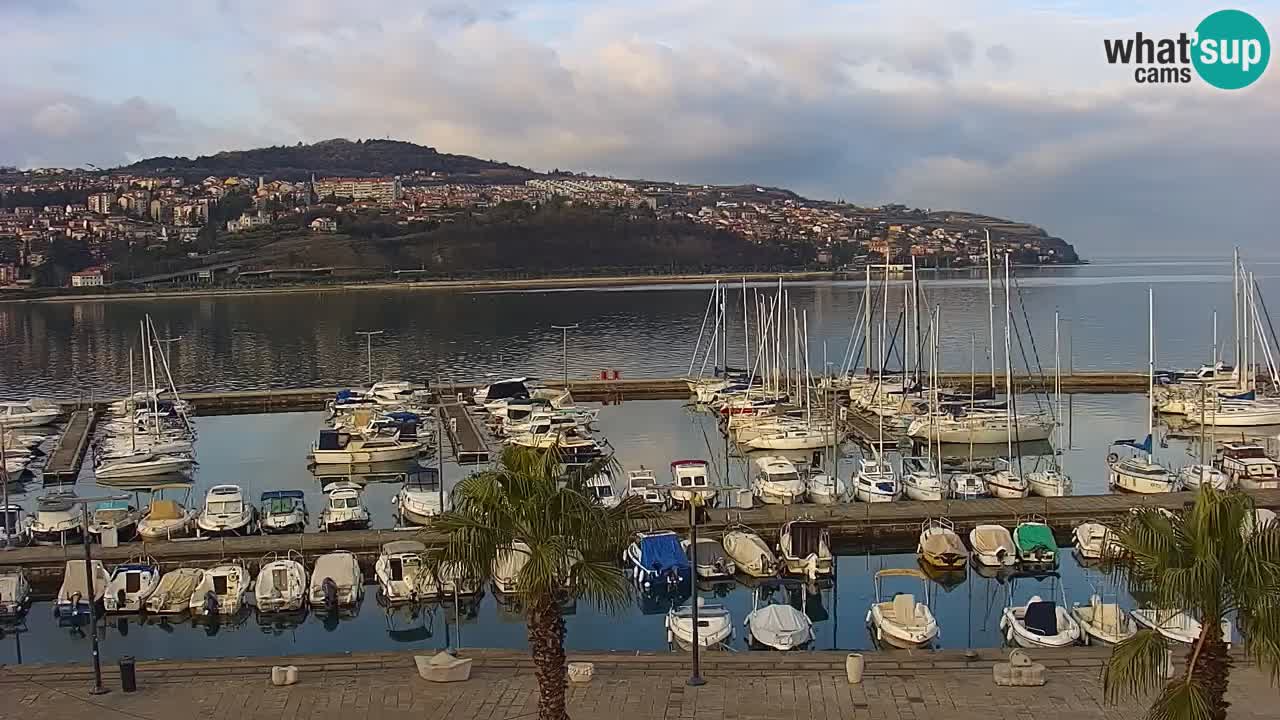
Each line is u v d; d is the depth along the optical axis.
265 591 39.12
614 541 18.31
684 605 39.62
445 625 38.59
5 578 39.94
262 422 89.56
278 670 27.09
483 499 17.80
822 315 187.38
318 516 54.19
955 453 70.50
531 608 18.62
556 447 19.09
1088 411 86.62
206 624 38.78
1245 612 15.03
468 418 83.94
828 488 53.72
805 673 27.33
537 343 151.25
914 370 103.69
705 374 113.00
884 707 25.05
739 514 49.28
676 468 58.44
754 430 72.25
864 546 48.38
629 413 91.31
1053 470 58.41
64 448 75.62
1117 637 31.50
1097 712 24.44
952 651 28.47
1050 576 42.78
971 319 177.25
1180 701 15.41
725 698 25.78
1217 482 53.81
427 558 18.19
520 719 24.78
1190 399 81.50
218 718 25.03
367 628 38.41
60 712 25.52
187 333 175.12
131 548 45.28
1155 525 15.77
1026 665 26.30
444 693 26.45
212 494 52.81
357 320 196.50
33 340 166.88
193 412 93.50
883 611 34.72
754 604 38.94
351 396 93.12
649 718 24.67
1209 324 165.12
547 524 17.75
